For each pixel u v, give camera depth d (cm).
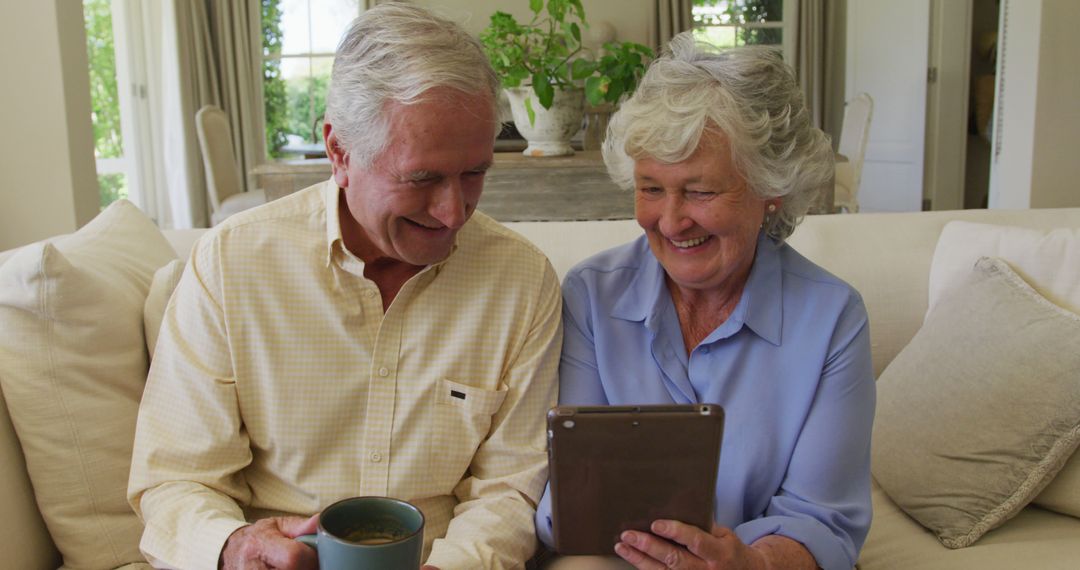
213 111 516
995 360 156
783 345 125
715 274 120
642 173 118
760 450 123
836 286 126
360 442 125
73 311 132
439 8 112
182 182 708
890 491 161
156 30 725
